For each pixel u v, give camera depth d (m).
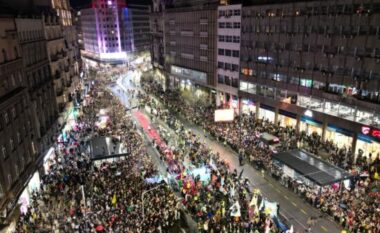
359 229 31.84
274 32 60.19
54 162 51.78
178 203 37.97
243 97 71.88
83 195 34.47
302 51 55.25
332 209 35.75
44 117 52.88
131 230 30.36
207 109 75.44
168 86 110.12
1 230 31.16
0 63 37.88
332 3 48.66
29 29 50.12
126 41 178.50
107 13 169.38
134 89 109.56
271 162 46.25
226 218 34.19
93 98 85.50
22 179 39.16
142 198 32.62
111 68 162.50
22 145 40.88
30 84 48.28
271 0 61.38
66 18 82.56
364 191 37.69
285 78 59.78
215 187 39.28
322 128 54.03
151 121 71.44
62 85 68.88
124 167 43.31
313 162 41.28
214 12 76.12
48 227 33.12
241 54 69.94
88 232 31.02
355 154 49.31
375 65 44.34
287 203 38.81
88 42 190.00
